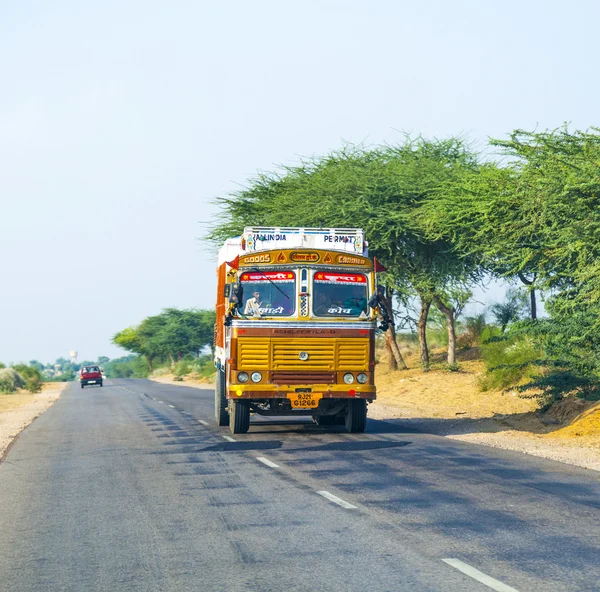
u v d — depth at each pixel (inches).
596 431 818.2
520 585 292.8
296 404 830.5
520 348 1321.4
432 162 1652.3
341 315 842.2
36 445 873.5
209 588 301.3
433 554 342.0
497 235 1139.3
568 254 894.4
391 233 1608.0
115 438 917.2
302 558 341.4
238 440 828.6
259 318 832.9
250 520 424.5
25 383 3304.6
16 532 419.2
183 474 600.7
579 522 403.5
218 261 1019.3
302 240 861.8
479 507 445.1
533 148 1008.2
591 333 957.2
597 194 855.1
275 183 1857.8
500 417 1034.1
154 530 408.8
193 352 5285.4
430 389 1501.0
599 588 287.9
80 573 331.3
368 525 403.5
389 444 765.9
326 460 655.1
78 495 526.3
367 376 842.2
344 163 1726.1
